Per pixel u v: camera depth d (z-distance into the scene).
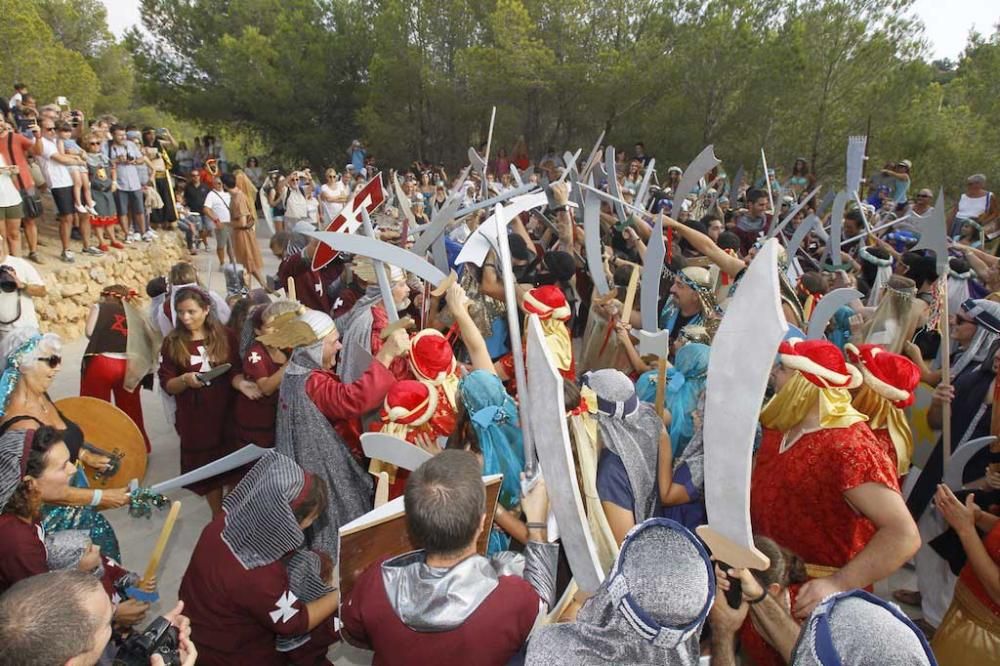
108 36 34.75
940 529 3.29
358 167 20.05
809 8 19.47
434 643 1.60
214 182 11.91
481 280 4.50
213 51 25.80
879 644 1.13
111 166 9.93
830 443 2.15
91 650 1.50
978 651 2.37
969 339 3.80
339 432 3.25
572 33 21.14
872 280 6.65
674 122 20.48
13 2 21.52
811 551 2.25
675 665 1.27
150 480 5.02
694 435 2.63
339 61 26.16
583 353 4.87
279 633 2.23
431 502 1.66
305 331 3.14
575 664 1.29
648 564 1.29
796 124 19.22
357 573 2.05
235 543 2.17
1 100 10.52
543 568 2.06
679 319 4.51
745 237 9.09
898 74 18.17
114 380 4.70
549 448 1.66
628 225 6.02
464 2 22.39
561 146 22.36
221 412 4.03
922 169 18.19
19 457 2.41
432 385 2.91
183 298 3.92
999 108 19.42
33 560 2.27
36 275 5.14
